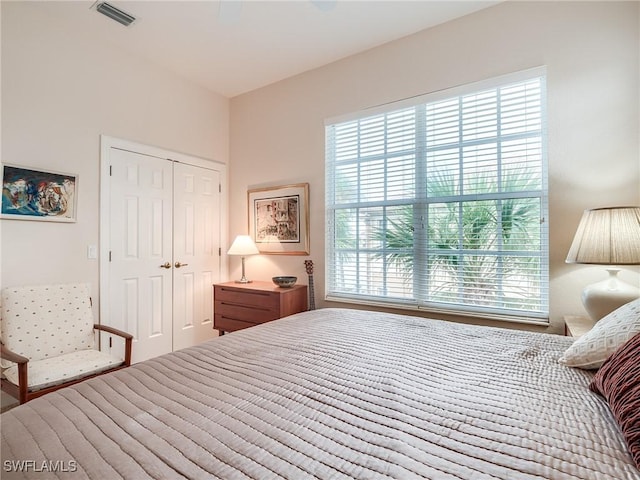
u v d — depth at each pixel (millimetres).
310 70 3154
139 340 2885
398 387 963
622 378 780
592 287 1675
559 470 595
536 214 2193
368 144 2875
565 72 2055
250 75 3268
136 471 630
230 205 3773
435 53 2502
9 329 1998
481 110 2377
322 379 1028
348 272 2979
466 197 2430
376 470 618
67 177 2414
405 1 2225
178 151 3246
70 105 2443
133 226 2855
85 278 2520
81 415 848
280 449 689
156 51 2830
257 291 2967
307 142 3186
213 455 675
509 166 2277
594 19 1979
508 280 2289
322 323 1760
